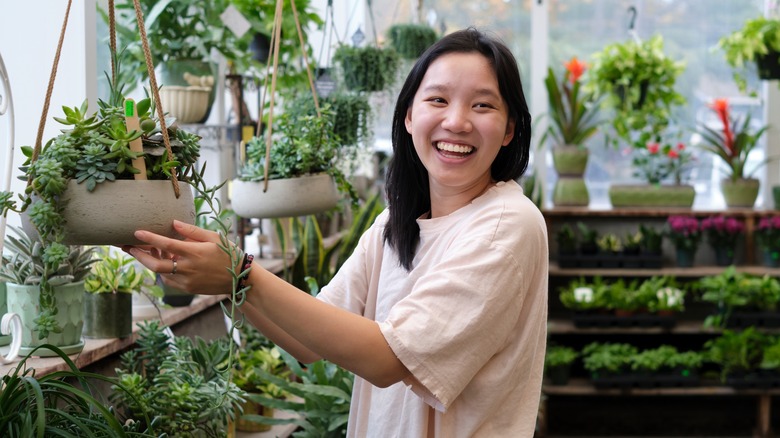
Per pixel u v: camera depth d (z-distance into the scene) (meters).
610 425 5.52
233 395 1.93
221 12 3.17
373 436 1.63
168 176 1.27
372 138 3.64
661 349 5.34
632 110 5.34
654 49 5.27
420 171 1.64
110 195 1.22
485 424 1.52
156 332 2.10
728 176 5.70
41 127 1.31
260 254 3.91
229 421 2.44
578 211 5.47
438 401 1.41
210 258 1.26
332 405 2.55
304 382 2.67
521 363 1.51
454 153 1.51
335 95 3.44
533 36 5.84
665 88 5.64
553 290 5.82
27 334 1.89
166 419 1.81
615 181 5.98
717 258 5.57
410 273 1.59
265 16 3.59
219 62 3.80
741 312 5.31
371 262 1.75
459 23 5.84
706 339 5.71
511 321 1.45
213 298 2.84
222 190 3.76
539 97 5.88
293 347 1.61
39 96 2.31
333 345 1.36
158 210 1.25
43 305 1.31
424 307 1.40
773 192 5.57
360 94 3.67
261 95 4.21
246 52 3.51
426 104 1.51
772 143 5.82
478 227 1.47
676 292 5.32
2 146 2.29
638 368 5.28
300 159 2.38
